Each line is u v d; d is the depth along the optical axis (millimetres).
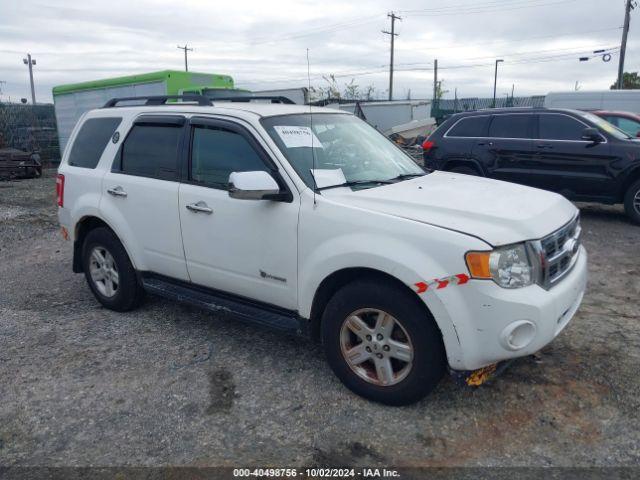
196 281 4418
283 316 3910
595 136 8617
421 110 25844
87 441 3254
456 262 3041
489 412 3422
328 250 3465
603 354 4102
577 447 3088
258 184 3527
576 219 3896
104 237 5016
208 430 3326
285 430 3303
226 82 18047
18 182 16453
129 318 5062
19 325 4973
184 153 4371
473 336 3068
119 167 4887
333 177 3834
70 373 4047
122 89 18000
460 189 3855
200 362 4168
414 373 3285
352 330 3516
